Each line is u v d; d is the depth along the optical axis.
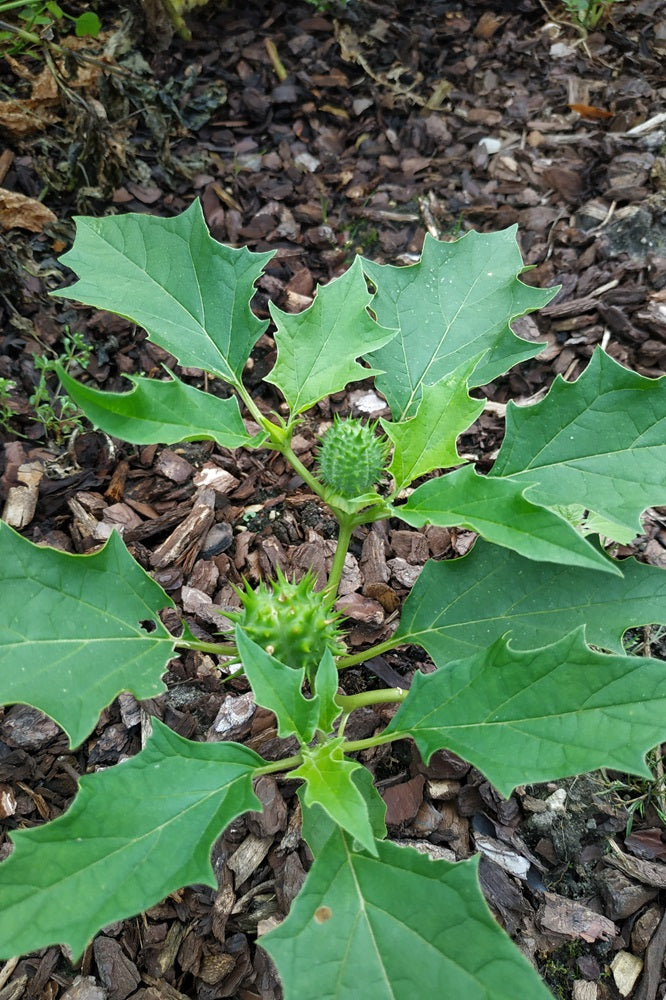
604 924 0.33
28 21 0.53
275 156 0.55
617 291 0.48
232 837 0.34
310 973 0.24
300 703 0.27
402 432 0.30
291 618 0.29
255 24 0.60
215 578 0.40
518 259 0.37
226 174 0.54
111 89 0.53
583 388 0.31
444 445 0.30
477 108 0.58
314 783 0.26
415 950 0.25
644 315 0.46
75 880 0.25
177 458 0.44
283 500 0.44
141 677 0.31
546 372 0.47
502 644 0.28
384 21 0.61
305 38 0.60
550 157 0.55
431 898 0.25
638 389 0.31
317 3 0.59
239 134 0.56
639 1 0.62
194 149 0.55
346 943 0.25
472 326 0.37
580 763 0.26
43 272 0.48
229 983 0.32
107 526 0.41
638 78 0.58
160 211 0.52
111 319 0.47
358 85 0.58
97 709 0.30
